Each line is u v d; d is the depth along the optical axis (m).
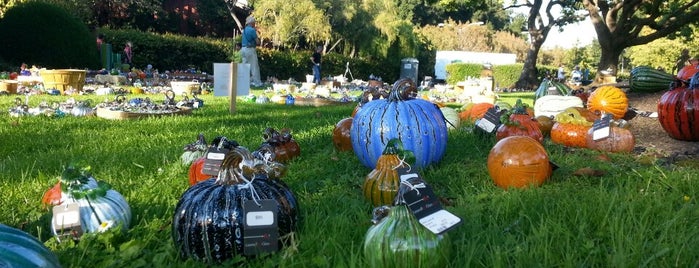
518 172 4.45
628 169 5.34
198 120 8.97
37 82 16.66
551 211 3.64
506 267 2.78
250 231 2.92
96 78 19.33
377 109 5.27
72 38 22.34
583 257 2.95
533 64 35.38
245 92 10.60
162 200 4.05
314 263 2.82
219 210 2.93
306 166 5.43
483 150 6.30
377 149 5.13
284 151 5.64
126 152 5.95
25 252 2.13
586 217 3.46
